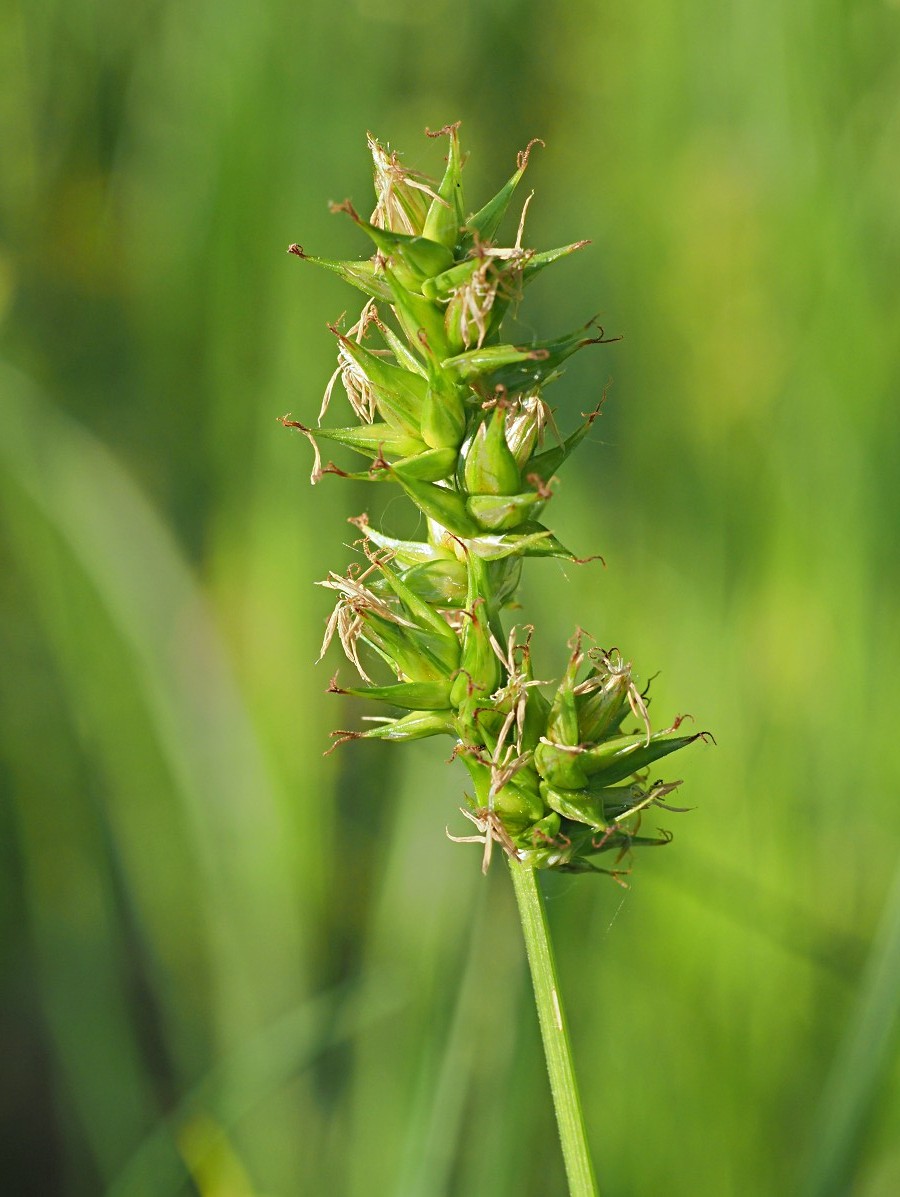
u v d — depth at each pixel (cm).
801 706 24
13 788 25
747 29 26
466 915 21
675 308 26
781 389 25
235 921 24
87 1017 24
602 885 22
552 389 26
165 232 28
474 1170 20
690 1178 21
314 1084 23
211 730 24
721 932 22
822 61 26
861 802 23
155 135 28
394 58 27
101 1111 23
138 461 27
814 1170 19
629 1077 22
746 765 23
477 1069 20
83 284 28
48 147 28
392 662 16
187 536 27
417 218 16
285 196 26
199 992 24
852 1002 22
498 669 16
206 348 27
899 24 25
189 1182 22
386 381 16
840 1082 19
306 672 25
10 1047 27
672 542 25
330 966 24
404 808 22
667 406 26
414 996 21
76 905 25
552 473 16
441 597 16
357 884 25
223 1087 21
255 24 27
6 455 26
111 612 25
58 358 28
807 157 26
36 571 26
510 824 16
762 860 23
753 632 24
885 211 26
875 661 24
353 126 27
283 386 26
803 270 25
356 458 26
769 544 25
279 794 24
